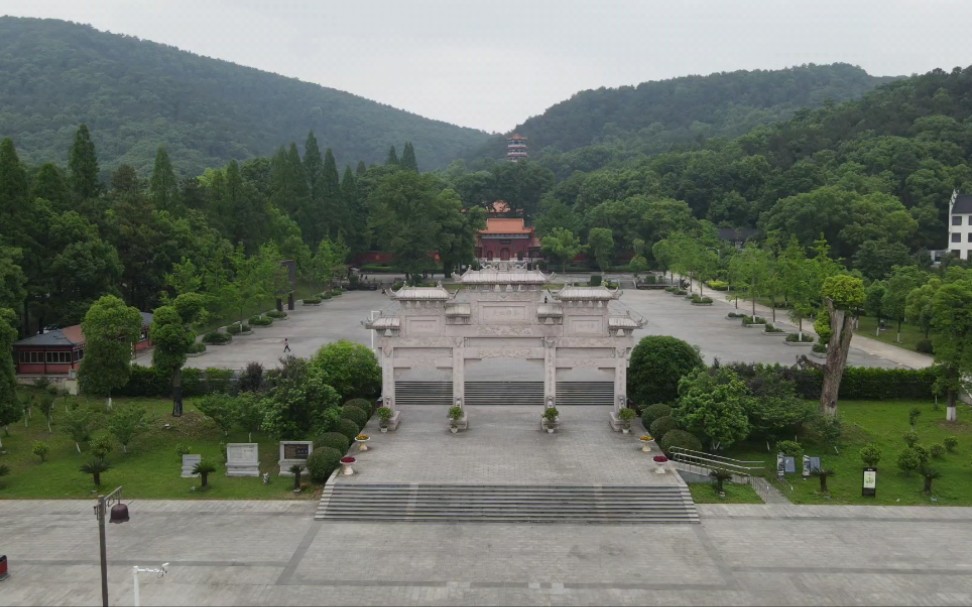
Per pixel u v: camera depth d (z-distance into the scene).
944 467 49.50
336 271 137.00
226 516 41.94
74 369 70.50
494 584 33.94
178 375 59.59
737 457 51.59
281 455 49.28
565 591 33.25
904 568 35.62
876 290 92.38
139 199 97.56
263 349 85.31
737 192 182.75
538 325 57.28
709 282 147.12
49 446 53.22
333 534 39.53
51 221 77.44
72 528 40.16
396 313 62.94
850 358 78.38
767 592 33.25
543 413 56.78
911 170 156.00
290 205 144.62
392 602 32.34
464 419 55.88
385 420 55.53
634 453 50.03
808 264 94.19
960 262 114.38
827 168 172.88
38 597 32.69
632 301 129.50
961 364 56.66
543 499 42.75
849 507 43.31
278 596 32.84
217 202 119.94
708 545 38.19
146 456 51.91
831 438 51.97
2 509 42.88
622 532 39.88
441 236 145.00
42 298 78.00
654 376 58.81
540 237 176.25
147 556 36.75
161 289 97.06
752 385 55.53
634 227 166.00
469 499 42.81
